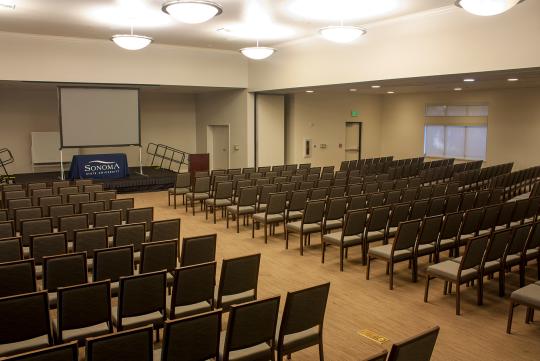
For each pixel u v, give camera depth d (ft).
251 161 49.44
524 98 49.49
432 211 22.09
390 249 18.65
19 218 20.86
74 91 40.78
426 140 59.88
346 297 17.21
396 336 14.11
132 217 20.62
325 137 57.72
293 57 41.29
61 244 15.92
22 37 37.29
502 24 25.94
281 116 51.16
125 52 41.68
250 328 10.12
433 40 29.60
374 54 33.60
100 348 8.16
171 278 15.01
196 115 59.00
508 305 16.37
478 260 15.71
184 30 35.73
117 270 14.17
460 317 15.43
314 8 28.66
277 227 28.35
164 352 9.16
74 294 10.72
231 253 22.81
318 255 22.45
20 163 48.60
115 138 43.27
